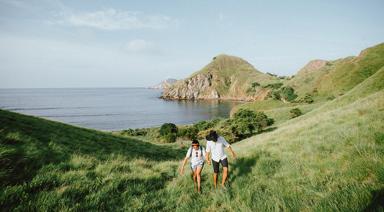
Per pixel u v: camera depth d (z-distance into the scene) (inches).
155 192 250.8
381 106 465.1
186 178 299.0
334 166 233.9
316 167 249.4
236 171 302.7
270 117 2427.4
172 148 1032.2
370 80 1301.7
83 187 239.1
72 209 194.9
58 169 283.9
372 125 325.4
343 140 306.7
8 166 259.4
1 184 221.9
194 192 254.5
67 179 255.9
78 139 607.5
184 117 5807.1
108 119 5438.0
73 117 5698.8
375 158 199.3
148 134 2883.9
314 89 4050.2
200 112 6712.6
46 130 565.9
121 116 5925.2
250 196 207.8
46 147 375.2
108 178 274.1
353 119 434.9
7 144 321.4
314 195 183.8
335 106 1237.7
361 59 3617.1
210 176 301.9
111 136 884.6
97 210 199.5
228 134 1909.4
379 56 3432.6
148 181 290.4
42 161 303.7
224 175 260.8
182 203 222.2
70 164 313.6
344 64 3843.5
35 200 203.0
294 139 422.0
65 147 429.1
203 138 1993.1
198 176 260.1
